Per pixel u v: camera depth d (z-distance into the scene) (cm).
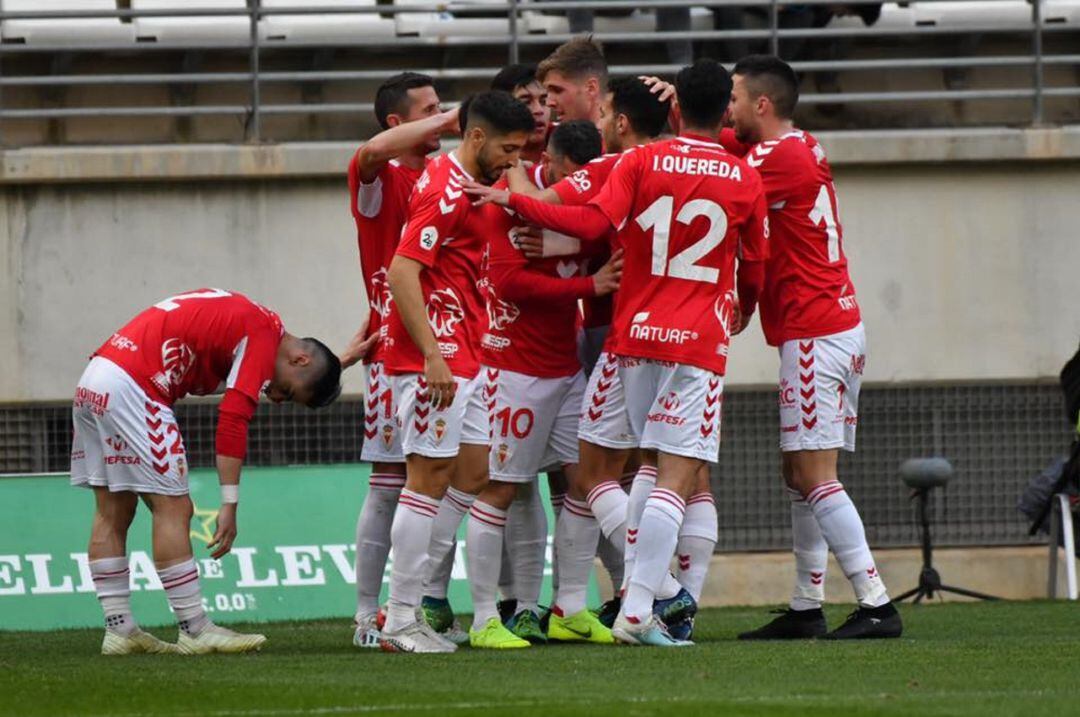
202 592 3366
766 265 2527
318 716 1681
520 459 2519
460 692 1864
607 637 2564
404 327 2325
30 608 3303
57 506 3391
